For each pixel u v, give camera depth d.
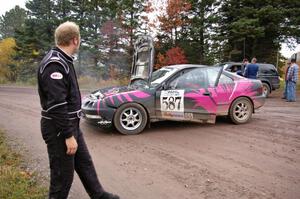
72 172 3.23
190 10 26.81
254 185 4.53
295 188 4.44
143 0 25.61
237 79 8.46
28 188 4.21
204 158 5.67
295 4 26.16
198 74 7.97
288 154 5.88
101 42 26.69
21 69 31.00
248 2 26.69
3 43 32.41
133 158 5.69
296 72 14.27
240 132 7.55
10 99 14.47
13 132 7.67
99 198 3.57
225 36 27.39
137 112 7.41
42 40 30.97
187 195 4.21
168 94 7.58
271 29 26.53
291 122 8.75
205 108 7.89
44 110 3.11
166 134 7.39
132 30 25.50
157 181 4.67
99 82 23.92
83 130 7.83
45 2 30.75
